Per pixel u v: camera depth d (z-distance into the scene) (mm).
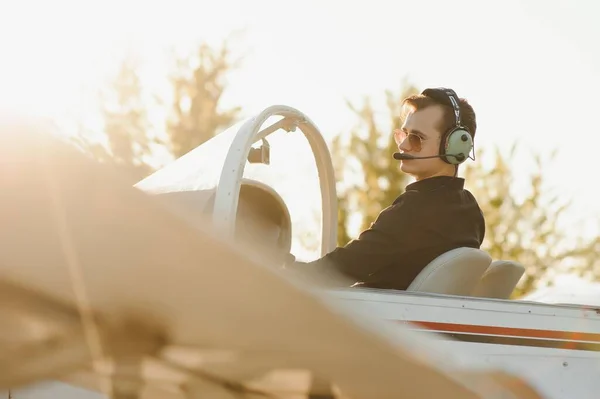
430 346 1607
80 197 1318
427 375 1631
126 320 1431
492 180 14797
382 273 4031
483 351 3678
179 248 1364
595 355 3883
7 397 2865
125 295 1392
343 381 1654
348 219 14531
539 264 14328
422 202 4070
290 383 1703
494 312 3723
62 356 1452
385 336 1537
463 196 4230
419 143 4270
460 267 3873
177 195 3646
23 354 1426
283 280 1415
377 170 14453
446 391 1677
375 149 14484
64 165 1311
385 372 1614
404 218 4020
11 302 1347
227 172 3588
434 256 4039
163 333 1478
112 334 1453
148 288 1390
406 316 3559
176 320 1449
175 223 1356
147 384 1791
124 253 1351
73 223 1315
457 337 3641
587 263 14289
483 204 14781
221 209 3508
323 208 4848
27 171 1286
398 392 1656
